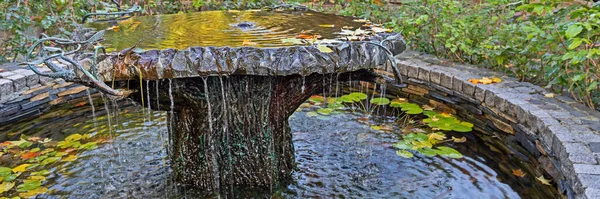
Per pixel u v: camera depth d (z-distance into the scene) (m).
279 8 3.23
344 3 4.79
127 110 3.70
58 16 4.11
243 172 2.42
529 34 2.88
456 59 3.89
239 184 2.45
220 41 2.14
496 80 3.25
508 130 2.86
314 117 3.53
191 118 2.34
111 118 3.54
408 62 3.78
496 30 3.51
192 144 2.40
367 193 2.43
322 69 1.97
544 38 2.96
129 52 1.91
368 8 4.39
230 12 3.05
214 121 2.28
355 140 3.10
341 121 3.45
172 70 1.90
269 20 2.71
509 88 3.08
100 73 1.89
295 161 2.75
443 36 3.63
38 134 3.21
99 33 2.05
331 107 3.75
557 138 2.28
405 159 2.81
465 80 3.27
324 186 2.50
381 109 3.67
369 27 2.51
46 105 3.46
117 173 2.67
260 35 2.27
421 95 3.70
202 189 2.45
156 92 2.16
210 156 2.37
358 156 2.86
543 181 2.37
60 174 2.66
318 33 2.32
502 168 2.68
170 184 2.53
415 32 4.02
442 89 3.48
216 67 1.91
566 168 2.13
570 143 2.22
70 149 2.98
